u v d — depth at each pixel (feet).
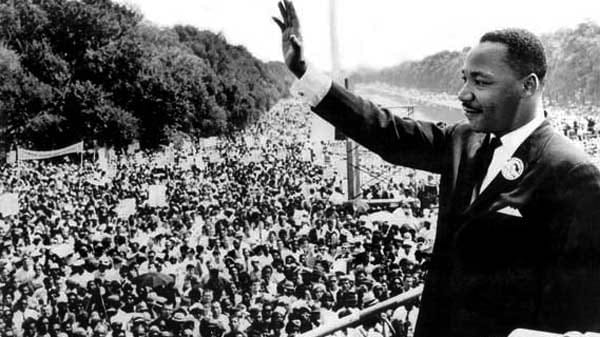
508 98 7.54
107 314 59.67
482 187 7.86
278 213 107.04
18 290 69.62
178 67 170.19
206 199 126.31
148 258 72.59
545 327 7.18
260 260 71.56
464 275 7.63
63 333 58.80
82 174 136.46
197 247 78.18
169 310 53.42
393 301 17.93
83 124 142.31
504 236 7.42
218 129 182.19
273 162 172.76
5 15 144.56
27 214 108.99
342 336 25.55
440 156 8.39
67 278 70.64
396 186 122.62
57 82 144.66
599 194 7.09
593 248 7.01
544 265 7.30
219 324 52.95
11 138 136.15
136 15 166.71
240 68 196.54
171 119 160.04
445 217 8.12
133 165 149.89
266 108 213.05
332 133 197.26
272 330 51.78
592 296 6.99
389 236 73.61
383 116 8.28
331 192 125.70
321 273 62.44
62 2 149.79
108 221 107.24
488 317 7.45
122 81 154.92
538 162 7.44
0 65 136.77
